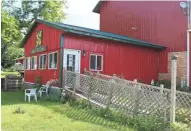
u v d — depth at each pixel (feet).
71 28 41.91
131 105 25.40
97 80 30.86
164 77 57.11
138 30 66.54
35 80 53.57
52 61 45.62
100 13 80.64
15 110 27.53
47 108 29.86
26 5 120.47
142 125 21.63
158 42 60.44
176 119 23.43
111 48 48.70
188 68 52.95
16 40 101.14
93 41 45.83
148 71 55.83
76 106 30.94
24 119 23.82
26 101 36.22
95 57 45.96
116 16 74.23
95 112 27.32
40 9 122.21
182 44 54.70
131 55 52.24
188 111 23.22
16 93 49.60
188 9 53.72
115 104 27.25
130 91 25.71
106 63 47.62
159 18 60.90
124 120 23.73
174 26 56.90
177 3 56.85
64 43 42.09
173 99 22.22
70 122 23.16
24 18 121.08
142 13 65.77
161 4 60.75
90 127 21.50
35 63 55.26
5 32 94.02
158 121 21.90
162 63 57.82
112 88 27.99
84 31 42.93
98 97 30.35
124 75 50.44
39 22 51.62
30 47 59.31
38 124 22.08
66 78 39.52
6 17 93.81
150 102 23.72
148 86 28.78
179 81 54.54
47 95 40.73
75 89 35.53
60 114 26.76
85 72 43.24
